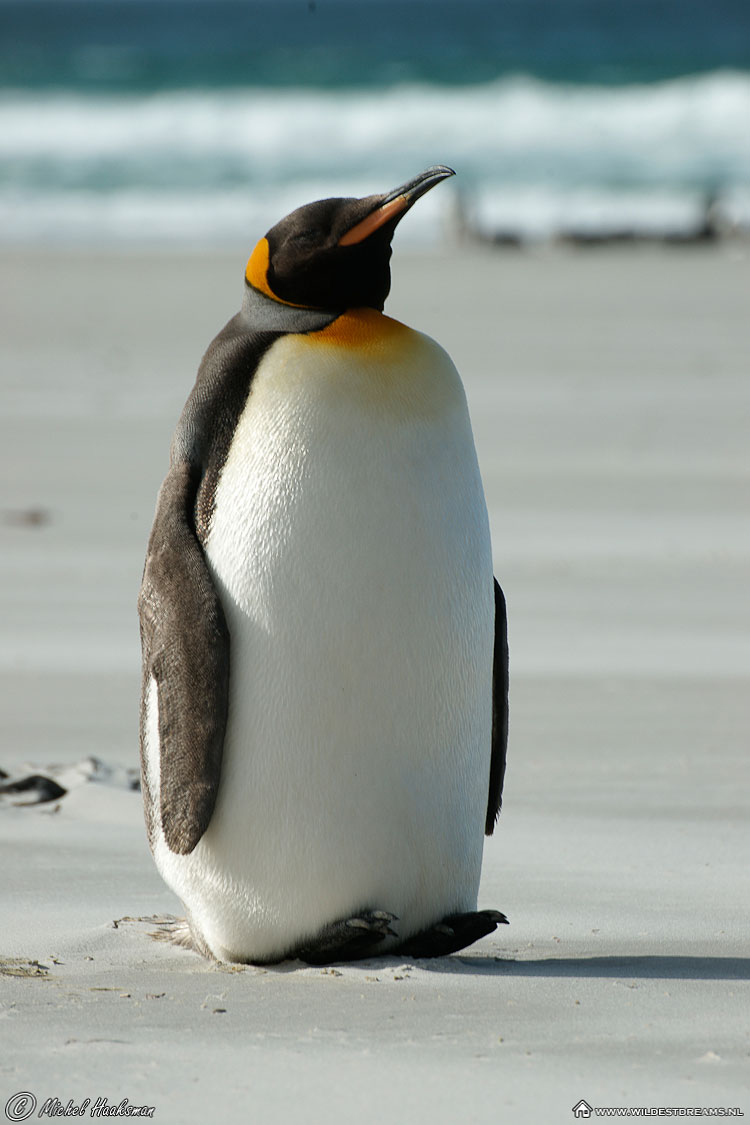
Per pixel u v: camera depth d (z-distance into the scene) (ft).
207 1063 45.75
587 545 159.02
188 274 424.87
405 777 58.54
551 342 310.45
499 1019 50.65
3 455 207.62
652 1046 47.67
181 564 57.57
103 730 102.94
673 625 130.21
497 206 638.53
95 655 121.60
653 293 393.50
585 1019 50.72
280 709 57.26
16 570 149.28
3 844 79.46
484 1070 45.32
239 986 55.52
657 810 85.51
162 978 57.16
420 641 57.88
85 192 648.79
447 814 59.88
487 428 226.58
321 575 56.90
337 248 59.16
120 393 255.91
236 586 57.36
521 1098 43.14
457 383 60.85
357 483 57.06
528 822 83.71
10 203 625.41
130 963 60.18
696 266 465.06
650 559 152.97
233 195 645.10
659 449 209.97
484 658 60.44
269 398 57.88
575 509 175.94
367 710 57.52
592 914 68.23
